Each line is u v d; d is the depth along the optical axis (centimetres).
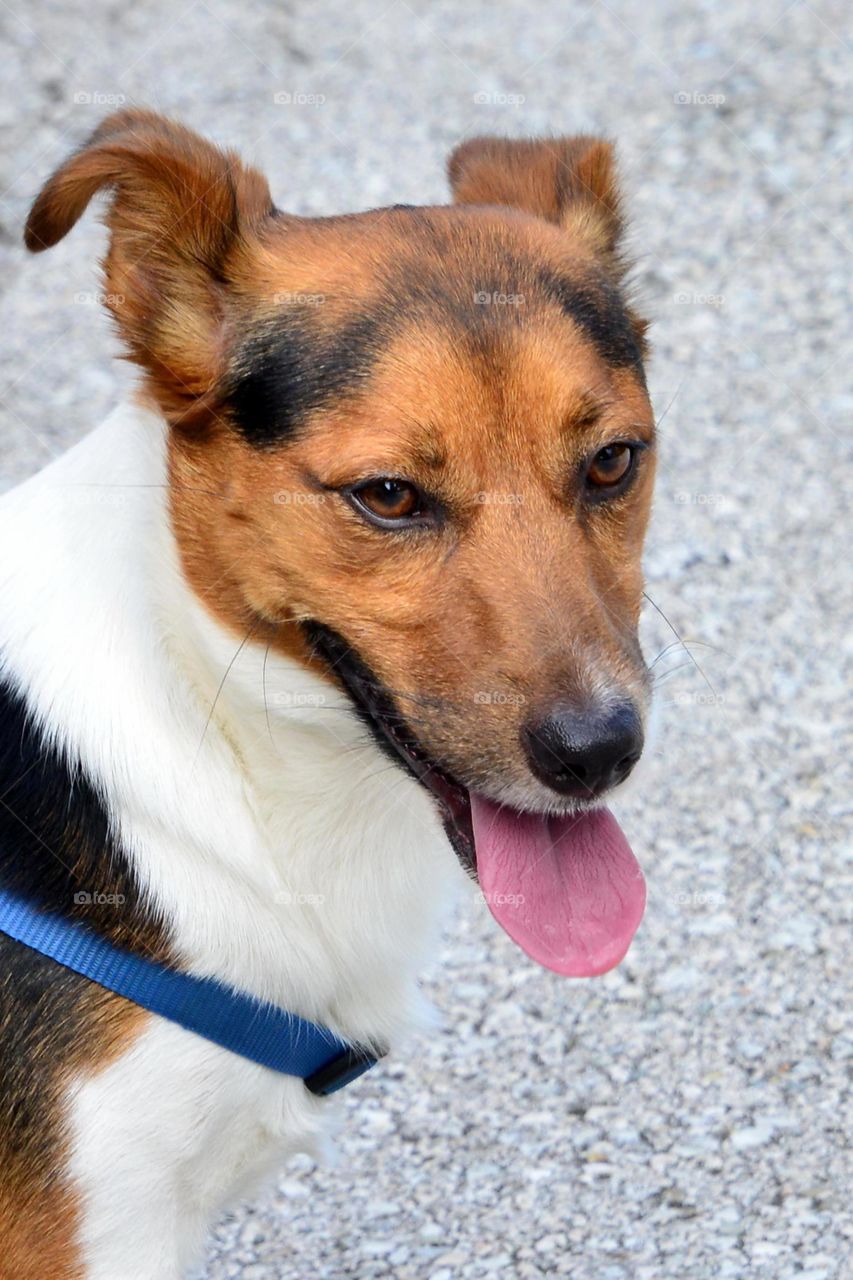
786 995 521
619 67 1057
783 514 733
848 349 828
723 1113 481
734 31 1092
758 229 907
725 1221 444
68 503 367
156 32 1112
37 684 358
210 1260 442
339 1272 436
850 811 591
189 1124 346
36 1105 336
